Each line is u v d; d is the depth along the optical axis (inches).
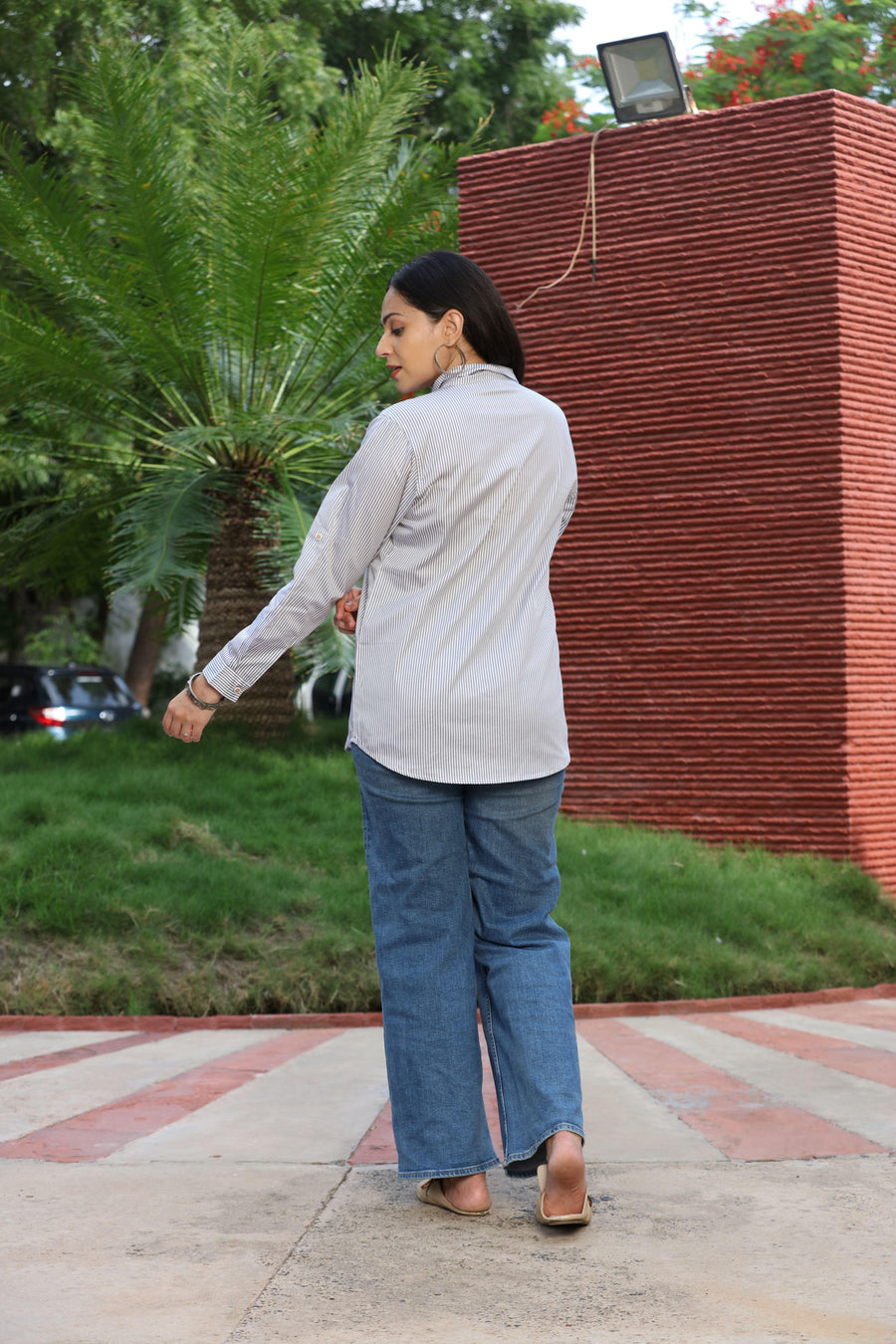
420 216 402.6
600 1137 114.0
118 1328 67.0
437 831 92.0
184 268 392.8
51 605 933.2
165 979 227.1
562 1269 76.8
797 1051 168.7
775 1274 75.4
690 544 349.7
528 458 93.6
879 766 334.3
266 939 247.1
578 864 301.9
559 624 366.0
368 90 404.2
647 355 355.3
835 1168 100.4
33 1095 137.1
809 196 335.3
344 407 458.6
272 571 432.1
